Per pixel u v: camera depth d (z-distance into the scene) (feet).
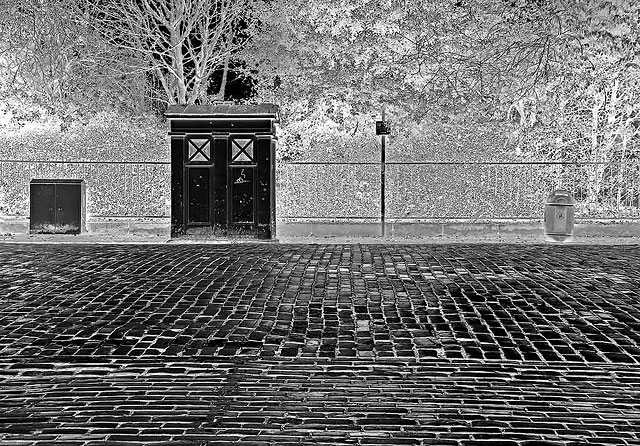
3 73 90.53
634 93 80.23
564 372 26.03
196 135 63.82
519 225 70.49
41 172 71.72
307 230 70.69
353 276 43.68
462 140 74.23
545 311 34.58
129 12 96.37
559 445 18.57
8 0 90.43
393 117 87.61
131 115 95.30
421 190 70.74
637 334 30.81
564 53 82.33
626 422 20.65
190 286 40.16
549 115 80.74
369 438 18.93
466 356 27.86
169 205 71.20
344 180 70.85
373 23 89.10
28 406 21.77
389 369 26.25
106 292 38.32
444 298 37.40
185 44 99.55
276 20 90.94
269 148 63.57
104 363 26.78
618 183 69.77
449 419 20.65
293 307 35.45
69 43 92.02
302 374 25.59
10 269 45.34
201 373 25.71
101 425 19.88
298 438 18.88
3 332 30.66
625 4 80.43
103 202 71.51
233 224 63.67
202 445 18.29
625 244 62.44
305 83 90.43
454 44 87.97
